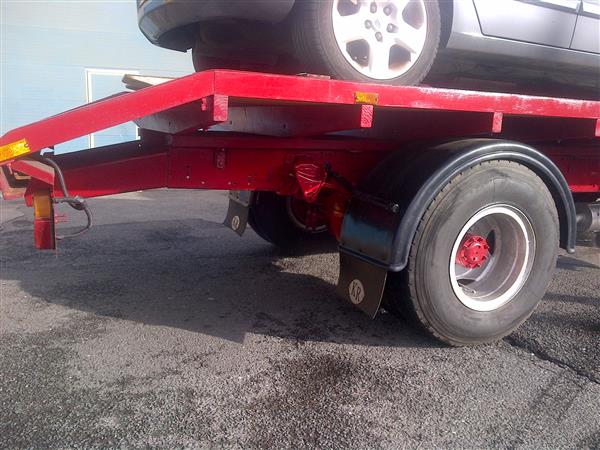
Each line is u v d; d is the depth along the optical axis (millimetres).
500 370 3094
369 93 2855
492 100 3168
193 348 3336
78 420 2555
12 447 2352
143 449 2354
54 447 2357
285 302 4172
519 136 4074
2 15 11750
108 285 4543
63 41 12320
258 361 3168
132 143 3732
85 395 2775
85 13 12359
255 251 5727
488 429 2525
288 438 2436
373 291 3113
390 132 3672
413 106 2965
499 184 3166
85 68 12641
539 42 4074
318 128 3258
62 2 12117
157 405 2689
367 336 3547
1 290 4387
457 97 3068
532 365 3162
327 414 2627
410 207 2984
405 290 3127
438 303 3160
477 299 3352
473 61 4098
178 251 5723
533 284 3463
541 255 3441
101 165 3172
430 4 3457
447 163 3031
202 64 4184
